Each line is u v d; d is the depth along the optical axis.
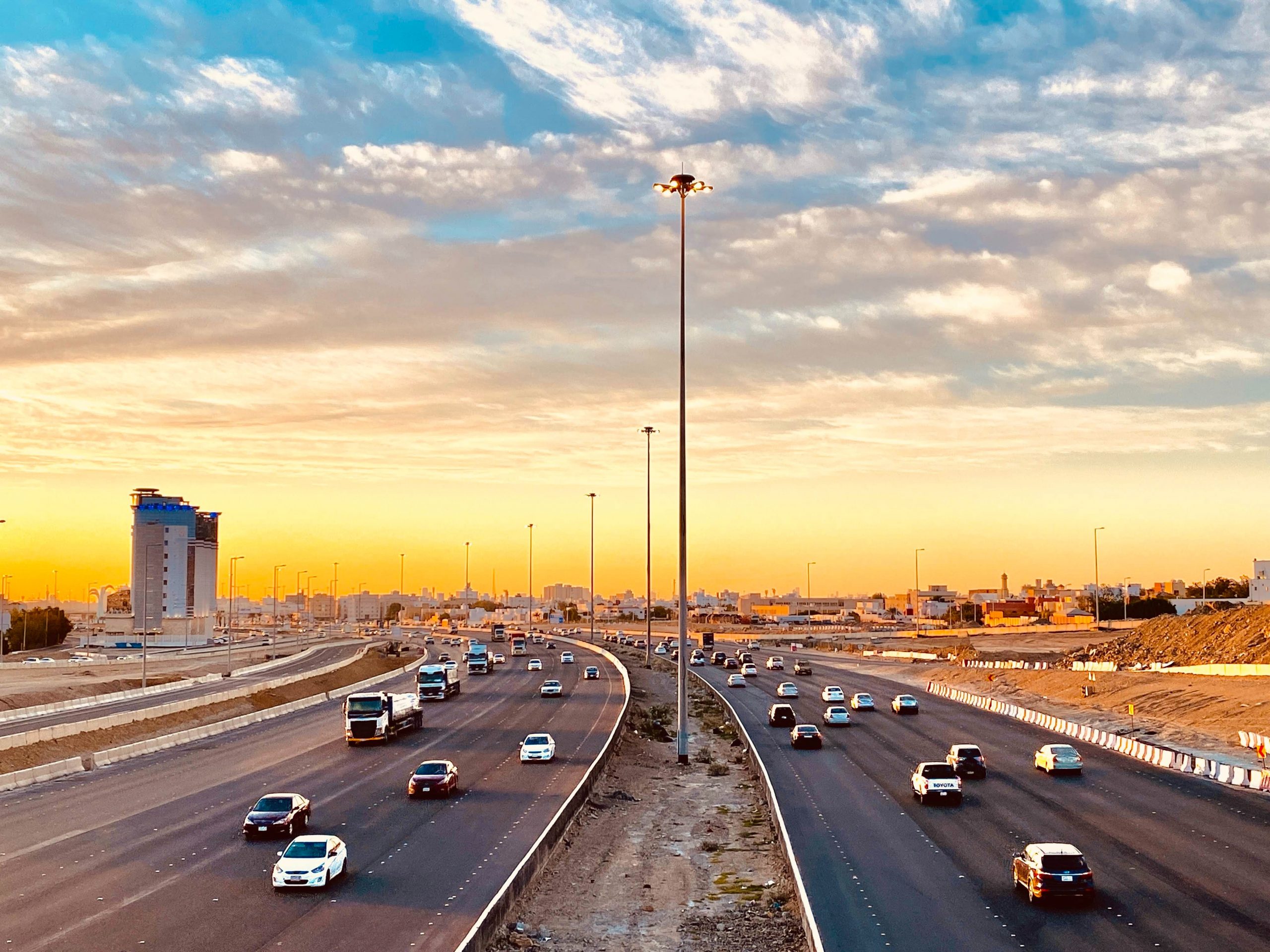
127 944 29.70
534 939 32.12
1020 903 32.88
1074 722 80.25
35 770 58.53
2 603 198.25
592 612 196.25
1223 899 32.62
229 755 68.69
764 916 34.31
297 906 33.47
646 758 69.62
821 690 114.44
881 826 44.69
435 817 47.88
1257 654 92.38
